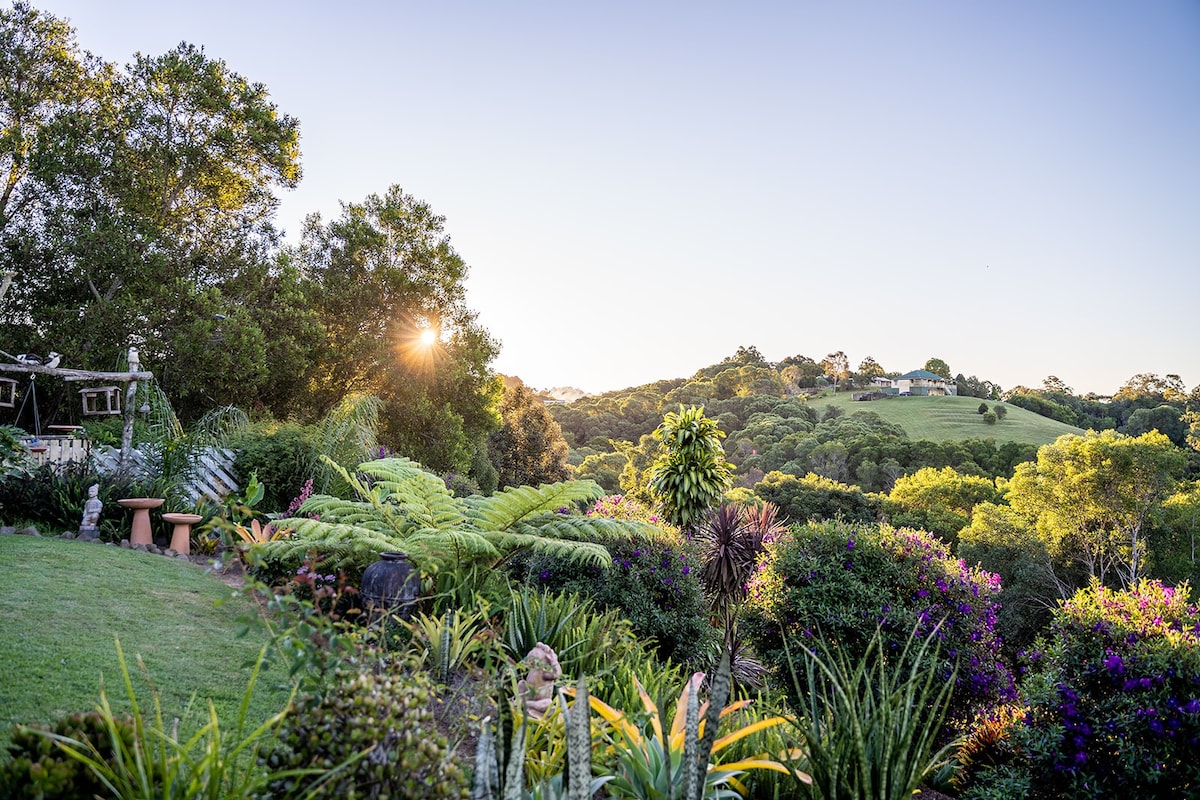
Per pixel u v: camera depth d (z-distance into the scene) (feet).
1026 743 19.01
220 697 12.82
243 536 21.61
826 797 10.91
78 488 28.17
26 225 61.82
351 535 20.16
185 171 68.18
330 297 79.20
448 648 15.21
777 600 28.86
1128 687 17.95
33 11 64.39
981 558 108.37
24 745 7.04
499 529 25.13
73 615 15.74
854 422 244.22
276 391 71.26
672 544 28.53
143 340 59.88
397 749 8.11
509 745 11.47
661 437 48.60
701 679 14.23
